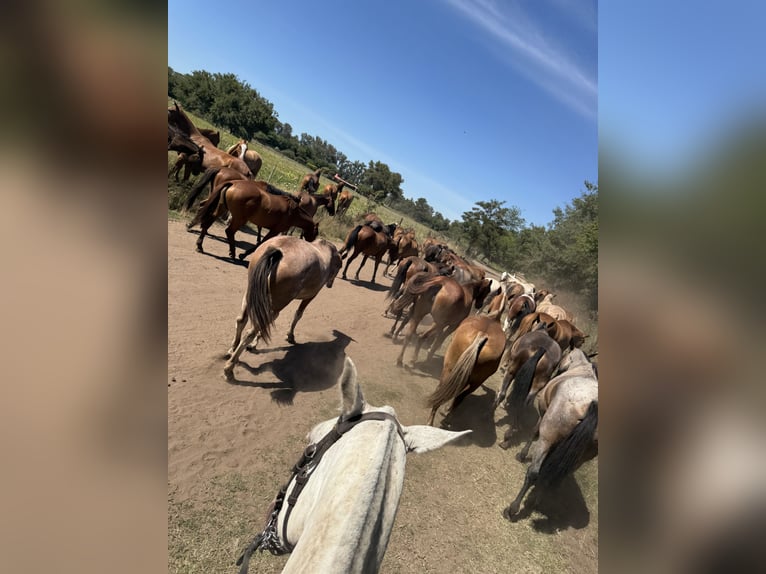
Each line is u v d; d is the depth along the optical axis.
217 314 5.94
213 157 10.24
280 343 5.99
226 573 2.75
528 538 4.01
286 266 4.64
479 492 4.42
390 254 13.37
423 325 9.22
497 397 5.90
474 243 34.88
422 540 3.56
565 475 3.79
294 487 1.97
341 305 8.94
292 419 4.38
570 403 3.98
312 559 1.38
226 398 4.32
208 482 3.31
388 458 1.68
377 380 5.95
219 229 10.52
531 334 5.81
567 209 21.20
